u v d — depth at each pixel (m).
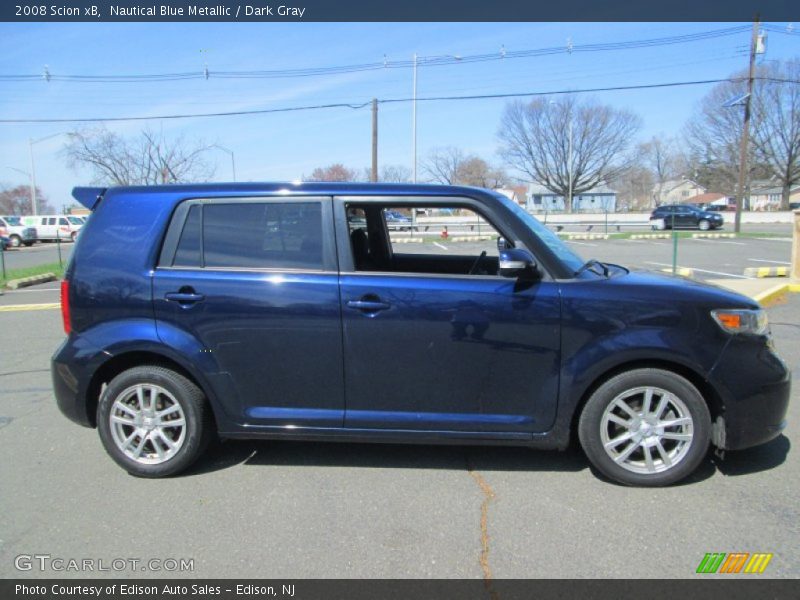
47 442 4.19
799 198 85.00
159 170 28.62
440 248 13.84
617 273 3.65
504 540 2.85
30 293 12.87
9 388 5.51
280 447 4.04
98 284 3.56
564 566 2.64
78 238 3.69
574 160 69.06
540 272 3.34
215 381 3.48
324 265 3.44
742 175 28.14
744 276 12.08
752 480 3.42
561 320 3.26
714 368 3.20
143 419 3.58
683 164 79.31
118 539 2.92
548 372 3.30
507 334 3.29
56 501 3.31
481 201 3.48
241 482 3.52
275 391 3.48
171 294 3.48
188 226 3.57
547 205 77.62
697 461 3.29
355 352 3.38
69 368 3.57
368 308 3.34
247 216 3.54
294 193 3.53
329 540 2.88
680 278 3.66
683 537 2.85
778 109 53.75
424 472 3.62
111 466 3.78
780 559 2.67
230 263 3.51
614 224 39.41
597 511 3.11
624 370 3.30
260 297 3.42
